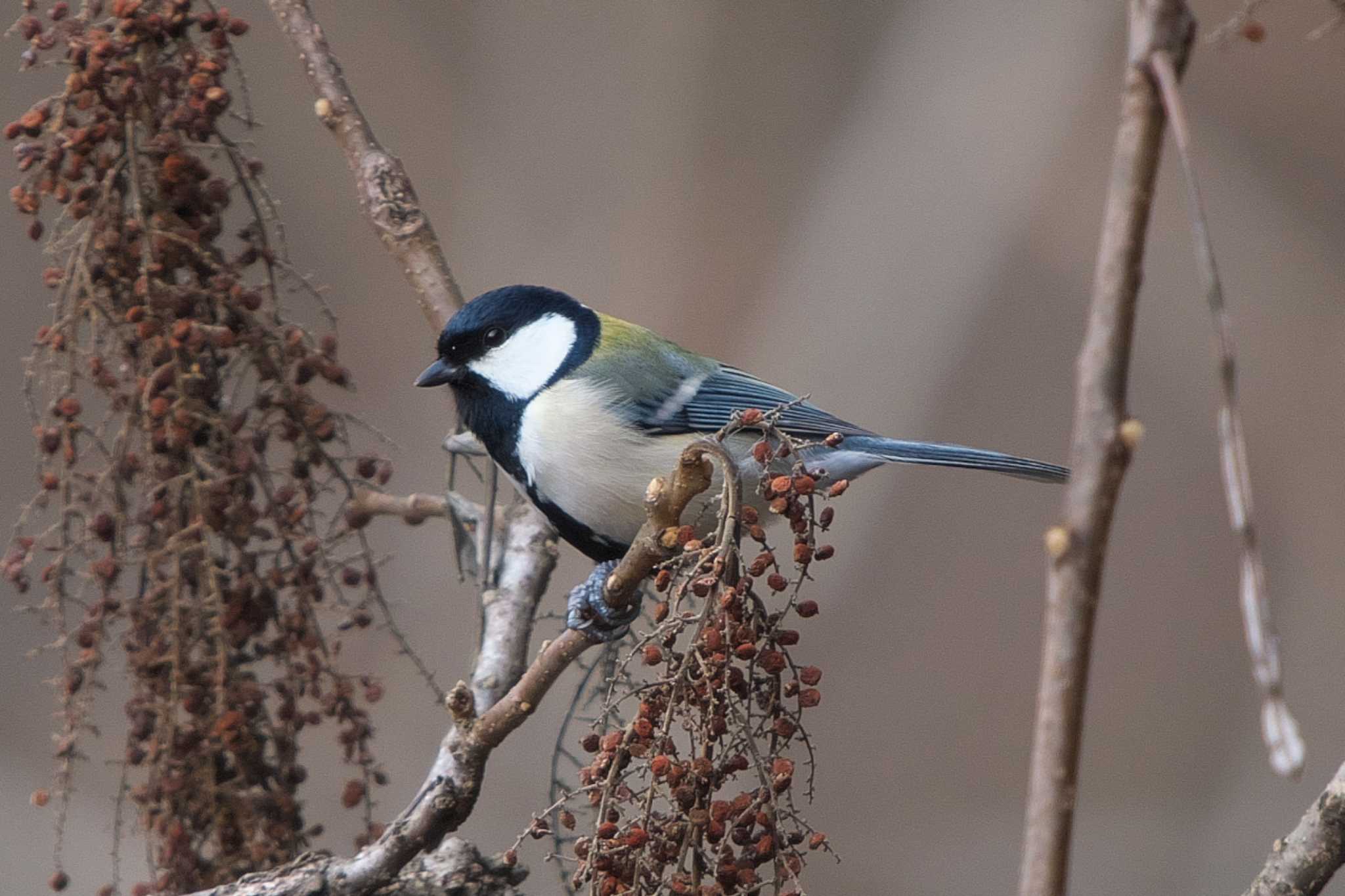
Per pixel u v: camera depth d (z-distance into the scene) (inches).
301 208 547.2
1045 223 576.1
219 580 199.0
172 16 202.4
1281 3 570.3
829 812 518.6
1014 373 578.2
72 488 197.9
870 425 557.3
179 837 194.4
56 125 201.9
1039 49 578.2
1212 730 537.0
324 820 418.9
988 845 496.7
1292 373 552.4
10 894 381.1
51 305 202.1
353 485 209.2
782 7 602.5
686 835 141.9
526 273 587.8
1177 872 472.7
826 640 554.3
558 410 273.6
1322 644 526.9
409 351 531.5
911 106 584.4
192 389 198.1
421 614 466.9
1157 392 572.7
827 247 576.4
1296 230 564.4
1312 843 163.5
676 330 580.7
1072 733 89.9
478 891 185.9
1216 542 557.3
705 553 145.1
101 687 196.2
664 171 593.6
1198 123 575.5
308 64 266.2
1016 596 558.3
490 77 601.0
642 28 597.3
